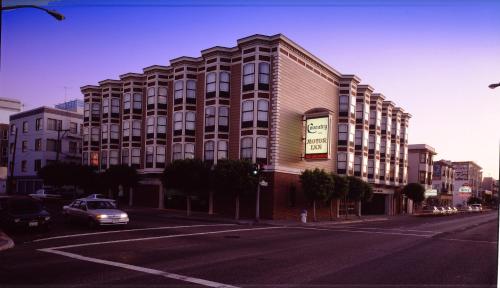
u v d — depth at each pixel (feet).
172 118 117.80
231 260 37.52
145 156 121.90
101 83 139.54
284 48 101.24
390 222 113.39
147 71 124.16
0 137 203.10
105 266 33.19
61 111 175.73
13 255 37.58
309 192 96.63
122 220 61.82
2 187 185.26
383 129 164.96
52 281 27.91
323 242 54.29
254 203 98.63
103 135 137.80
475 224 110.73
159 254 39.81
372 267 36.06
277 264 36.11
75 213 64.69
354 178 114.21
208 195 106.83
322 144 101.86
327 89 121.60
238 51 106.73
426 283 30.45
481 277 33.24
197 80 115.44
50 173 132.46
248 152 99.71
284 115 100.53
